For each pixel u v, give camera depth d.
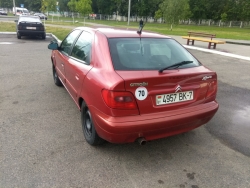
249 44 15.23
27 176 2.59
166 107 2.69
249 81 6.79
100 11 72.50
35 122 3.85
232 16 61.34
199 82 2.89
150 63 2.89
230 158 3.09
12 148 3.09
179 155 3.12
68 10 71.50
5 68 7.27
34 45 12.15
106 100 2.51
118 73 2.60
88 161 2.90
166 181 2.62
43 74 6.77
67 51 4.29
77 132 3.58
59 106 4.52
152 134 2.69
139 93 2.51
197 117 2.88
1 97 4.88
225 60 9.64
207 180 2.66
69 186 2.48
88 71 3.01
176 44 3.53
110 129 2.51
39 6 76.88
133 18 72.56
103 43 3.06
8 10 82.44
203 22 65.94
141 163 2.92
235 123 4.12
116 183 2.56
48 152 3.04
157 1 65.94
